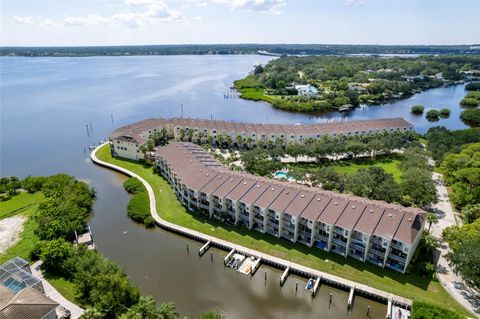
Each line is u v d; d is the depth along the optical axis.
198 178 95.69
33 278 60.88
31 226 88.25
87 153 148.00
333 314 62.53
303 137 149.88
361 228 71.56
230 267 74.50
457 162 109.62
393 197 91.06
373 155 138.62
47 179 113.06
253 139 151.75
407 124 164.25
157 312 54.16
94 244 82.62
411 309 58.56
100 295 59.53
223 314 62.19
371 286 66.50
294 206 80.06
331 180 103.00
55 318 55.28
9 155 145.50
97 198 106.56
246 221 86.75
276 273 73.31
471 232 68.31
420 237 75.50
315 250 77.81
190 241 84.44
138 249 81.06
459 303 61.91
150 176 119.19
